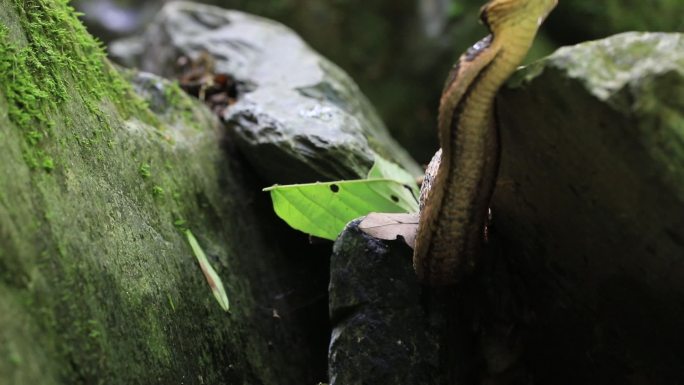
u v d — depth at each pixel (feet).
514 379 3.76
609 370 3.66
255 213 4.12
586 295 3.57
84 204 3.44
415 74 7.36
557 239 3.52
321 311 4.11
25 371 3.18
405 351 3.56
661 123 3.18
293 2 7.30
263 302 3.96
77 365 3.28
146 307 3.50
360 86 7.47
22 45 3.46
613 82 3.21
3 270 3.20
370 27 7.55
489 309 3.70
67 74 3.58
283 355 3.92
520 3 3.25
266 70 4.62
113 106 3.75
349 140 4.09
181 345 3.58
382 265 3.58
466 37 6.98
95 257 3.40
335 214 3.79
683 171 3.19
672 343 3.51
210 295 3.76
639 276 3.42
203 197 3.95
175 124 4.09
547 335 3.73
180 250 3.73
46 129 3.41
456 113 3.31
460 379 3.65
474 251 3.51
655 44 3.22
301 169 4.03
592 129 3.26
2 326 3.17
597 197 3.35
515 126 3.38
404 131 7.30
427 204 3.47
